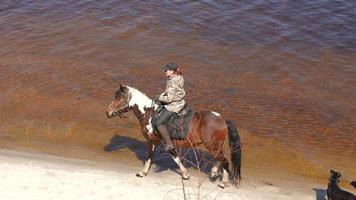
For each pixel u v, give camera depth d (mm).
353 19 23453
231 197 11539
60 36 23016
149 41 22125
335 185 11078
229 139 11422
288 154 14094
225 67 19719
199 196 11422
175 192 11656
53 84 18609
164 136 11508
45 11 25906
